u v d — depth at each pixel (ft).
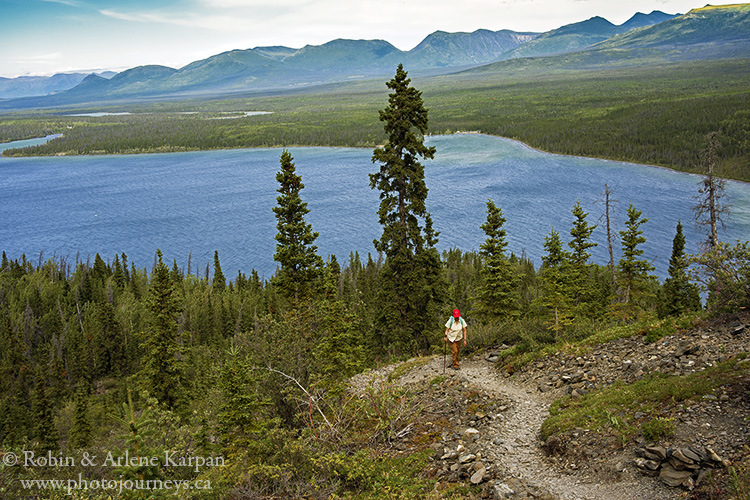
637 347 42.42
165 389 123.65
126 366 258.98
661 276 396.37
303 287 101.40
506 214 622.95
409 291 101.24
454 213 642.63
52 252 633.20
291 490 29.19
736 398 28.48
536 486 27.86
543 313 85.81
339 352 46.21
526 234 544.62
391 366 63.52
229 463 36.50
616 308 126.72
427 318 102.22
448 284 104.17
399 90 97.91
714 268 43.42
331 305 48.91
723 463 24.35
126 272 409.28
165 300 127.13
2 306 345.51
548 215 609.83
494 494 27.50
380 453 34.88
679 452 25.54
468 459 32.01
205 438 41.34
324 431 36.58
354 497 29.71
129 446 27.02
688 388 30.89
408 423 39.22
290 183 102.01
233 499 30.25
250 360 45.80
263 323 51.39
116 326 262.26
